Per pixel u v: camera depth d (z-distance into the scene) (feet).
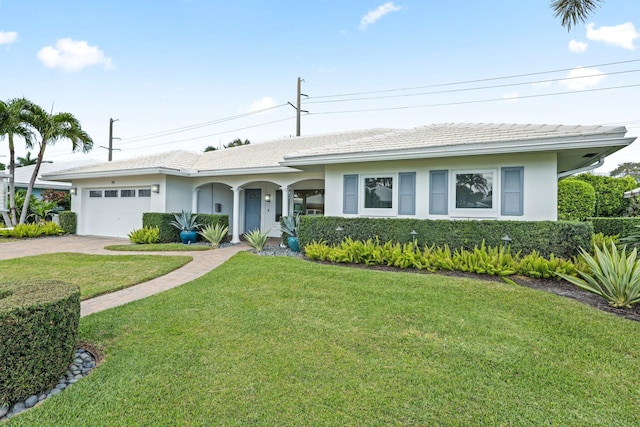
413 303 17.72
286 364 11.78
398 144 33.12
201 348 13.03
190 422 8.92
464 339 13.65
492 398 9.90
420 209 31.68
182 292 20.66
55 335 10.81
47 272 26.81
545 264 22.27
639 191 48.78
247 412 9.30
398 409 9.41
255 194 56.85
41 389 10.46
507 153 27.71
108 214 54.65
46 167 84.84
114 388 10.41
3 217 56.03
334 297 18.98
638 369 11.44
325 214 36.04
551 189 27.12
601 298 18.80
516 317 15.80
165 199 47.75
